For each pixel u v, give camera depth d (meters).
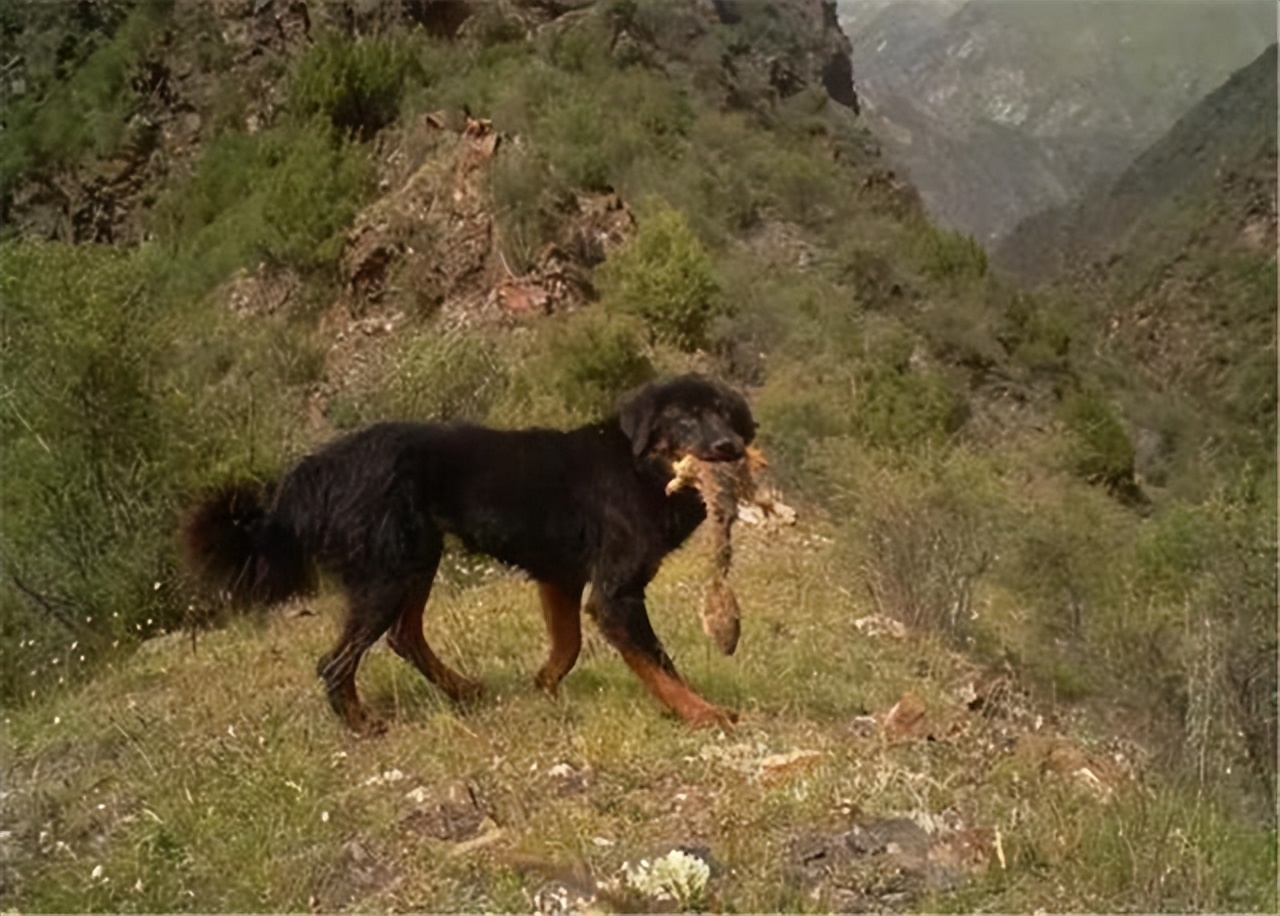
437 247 20.48
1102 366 25.66
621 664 8.55
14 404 12.34
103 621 10.92
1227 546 12.50
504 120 23.66
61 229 27.25
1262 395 24.78
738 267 21.91
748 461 7.78
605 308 19.17
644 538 7.60
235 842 6.38
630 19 28.80
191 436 12.87
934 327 23.12
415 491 7.70
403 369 16.66
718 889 5.93
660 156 24.84
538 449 7.82
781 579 11.63
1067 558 13.84
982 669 9.79
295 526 7.72
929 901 5.87
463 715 7.75
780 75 31.89
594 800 6.74
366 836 6.46
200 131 27.50
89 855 6.59
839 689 8.39
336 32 25.94
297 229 21.75
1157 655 10.12
